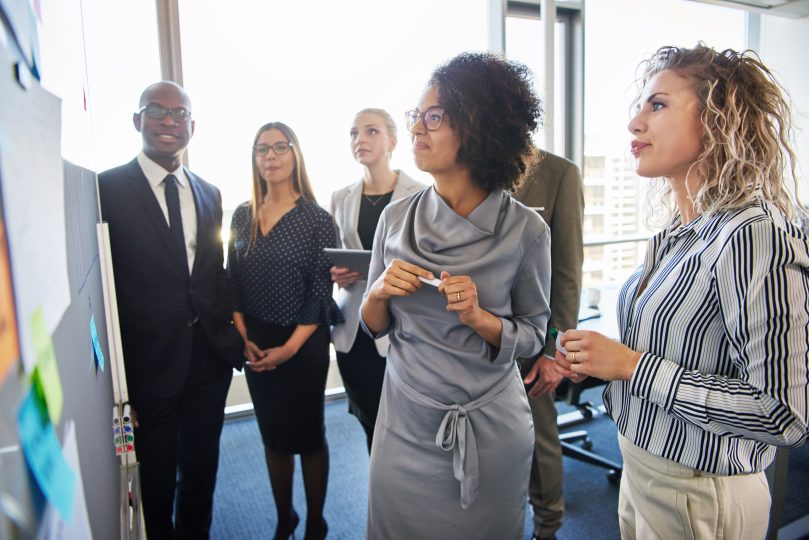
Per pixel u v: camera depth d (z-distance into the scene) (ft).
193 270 5.41
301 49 9.11
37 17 1.41
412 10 9.73
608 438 9.30
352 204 6.81
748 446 2.75
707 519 2.77
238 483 8.12
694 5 12.09
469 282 3.06
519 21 10.34
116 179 5.19
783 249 2.38
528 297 3.50
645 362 2.76
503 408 3.47
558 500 6.19
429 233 3.38
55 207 1.50
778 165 2.68
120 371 3.82
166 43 8.35
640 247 12.25
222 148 8.71
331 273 5.97
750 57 2.75
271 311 5.94
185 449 5.87
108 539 2.08
